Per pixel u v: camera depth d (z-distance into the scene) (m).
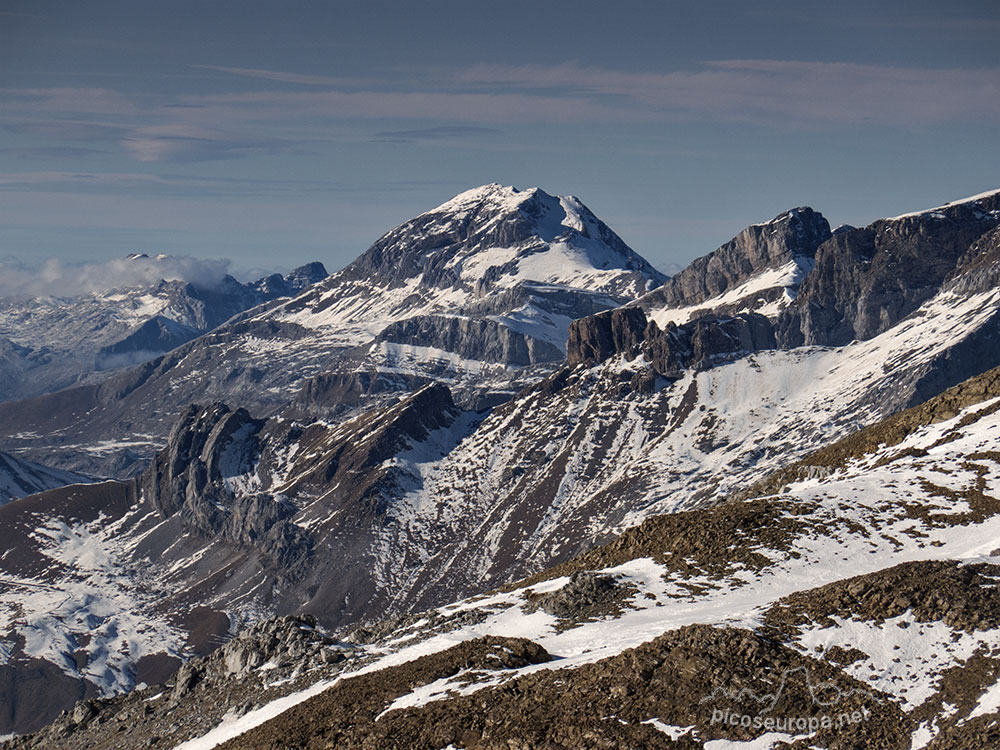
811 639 94.00
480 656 105.25
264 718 112.50
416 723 95.62
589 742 87.06
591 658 100.00
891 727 84.06
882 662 90.12
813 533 121.31
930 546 115.12
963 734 81.50
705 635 94.94
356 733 97.38
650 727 87.31
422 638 120.25
